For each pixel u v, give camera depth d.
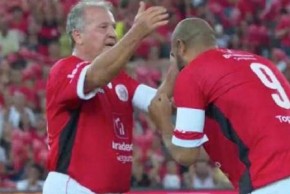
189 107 10.55
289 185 10.23
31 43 29.73
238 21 32.94
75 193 10.95
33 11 30.31
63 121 11.07
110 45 11.31
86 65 10.95
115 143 11.19
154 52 29.39
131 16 30.80
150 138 24.91
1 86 26.58
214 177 23.03
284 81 11.04
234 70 10.70
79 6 11.37
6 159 24.27
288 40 32.50
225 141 10.65
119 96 11.40
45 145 24.62
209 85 10.59
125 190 11.37
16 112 25.61
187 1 32.47
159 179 23.45
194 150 10.56
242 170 10.52
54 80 11.04
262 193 10.27
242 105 10.49
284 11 33.59
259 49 32.41
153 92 11.62
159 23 10.75
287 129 10.49
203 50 10.93
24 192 18.58
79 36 11.30
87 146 11.01
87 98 10.88
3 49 29.41
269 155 10.31
